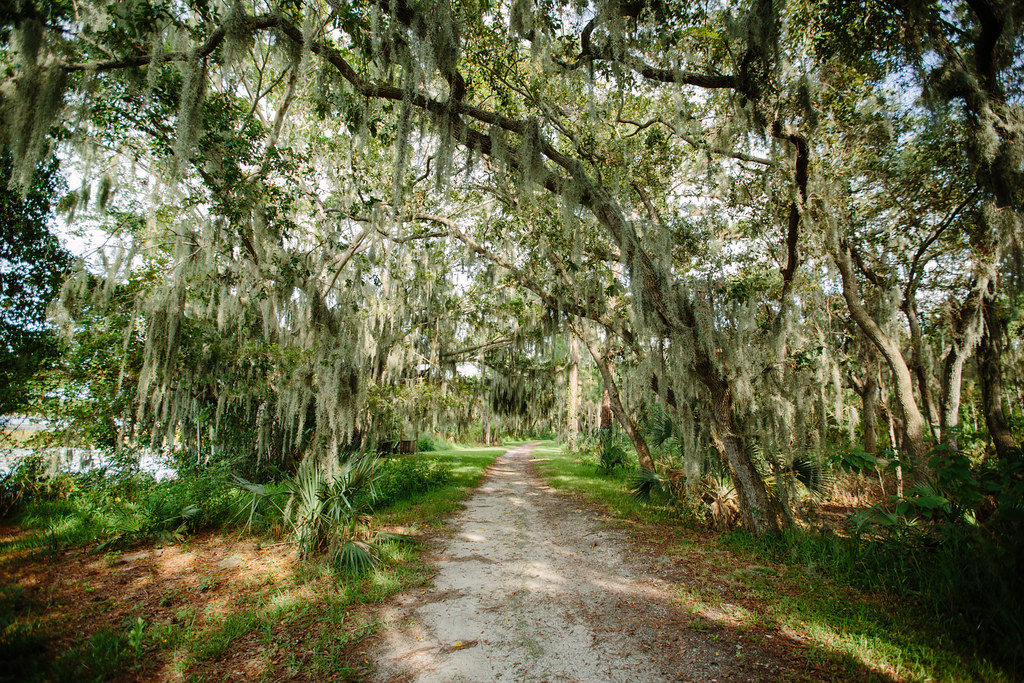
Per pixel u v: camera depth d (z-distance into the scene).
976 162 5.94
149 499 6.94
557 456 24.36
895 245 10.20
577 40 7.33
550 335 14.36
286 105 9.11
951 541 4.79
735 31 6.29
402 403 11.32
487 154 7.96
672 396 8.83
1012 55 5.63
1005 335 10.21
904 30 6.25
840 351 10.84
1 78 6.04
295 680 3.39
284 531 7.16
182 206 7.95
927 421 10.48
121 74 6.69
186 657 3.66
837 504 10.70
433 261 13.77
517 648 3.88
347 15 6.04
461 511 9.46
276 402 9.33
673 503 9.44
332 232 9.67
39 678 3.27
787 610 4.56
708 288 7.69
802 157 7.17
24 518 7.88
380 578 5.25
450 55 6.12
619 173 8.93
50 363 8.38
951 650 3.69
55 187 8.47
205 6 5.90
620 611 4.63
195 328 8.63
